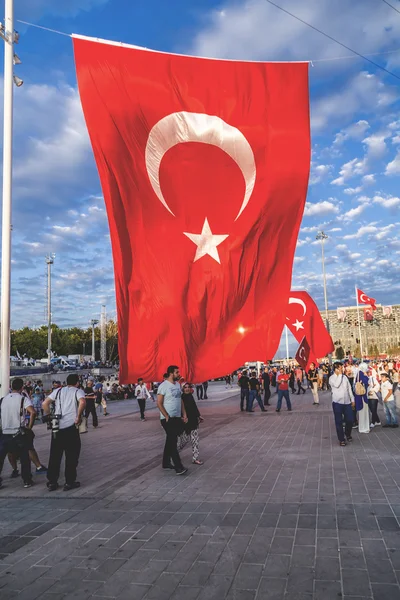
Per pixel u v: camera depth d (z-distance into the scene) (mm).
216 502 5789
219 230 8383
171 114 8312
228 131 8445
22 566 4102
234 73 8562
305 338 25859
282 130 8539
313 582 3549
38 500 6449
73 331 95375
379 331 133000
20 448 7453
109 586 3660
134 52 8250
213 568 3883
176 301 8109
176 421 7801
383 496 5699
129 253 8055
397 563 3797
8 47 9555
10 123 9578
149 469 8078
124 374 7910
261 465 7883
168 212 8234
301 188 8570
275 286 8586
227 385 41906
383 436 10445
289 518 5027
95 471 8219
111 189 8031
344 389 9555
